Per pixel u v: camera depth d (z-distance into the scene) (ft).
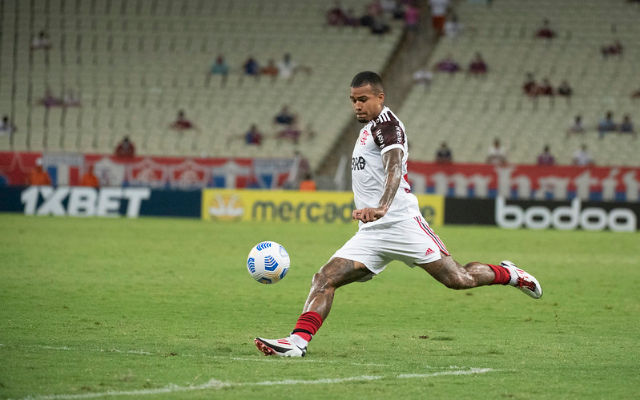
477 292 136.05
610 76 425.28
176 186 363.97
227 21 472.85
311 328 77.97
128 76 447.42
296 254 196.03
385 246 80.28
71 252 187.32
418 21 475.31
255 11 478.18
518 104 415.44
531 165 352.49
